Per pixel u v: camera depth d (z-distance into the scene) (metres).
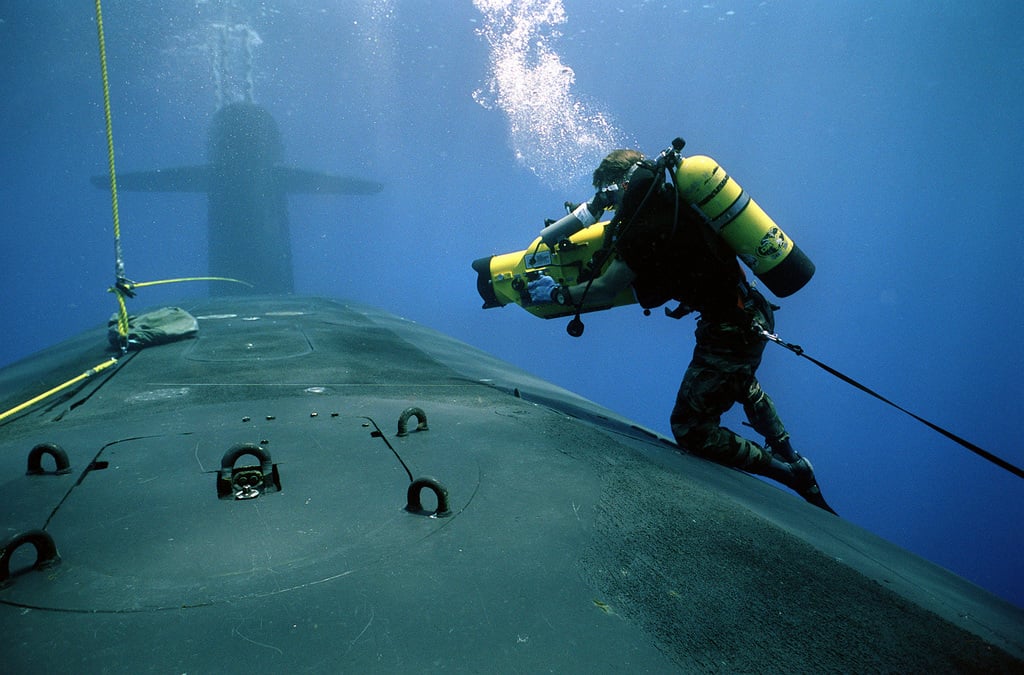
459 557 1.54
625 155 2.99
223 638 1.18
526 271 3.49
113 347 5.09
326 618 1.25
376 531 1.65
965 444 2.17
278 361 4.56
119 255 4.86
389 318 9.50
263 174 17.06
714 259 2.98
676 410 3.37
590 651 1.22
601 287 3.28
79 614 1.24
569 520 1.83
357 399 3.28
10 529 1.62
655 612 1.40
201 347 5.08
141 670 1.08
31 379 4.98
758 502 2.58
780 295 3.04
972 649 1.53
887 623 1.55
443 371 4.84
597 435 2.87
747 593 1.56
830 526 2.66
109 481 1.97
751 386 3.32
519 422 2.94
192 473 2.04
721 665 1.23
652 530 1.85
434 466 2.17
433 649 1.18
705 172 2.79
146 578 1.38
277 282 17.66
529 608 1.34
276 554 1.51
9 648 1.13
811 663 1.30
